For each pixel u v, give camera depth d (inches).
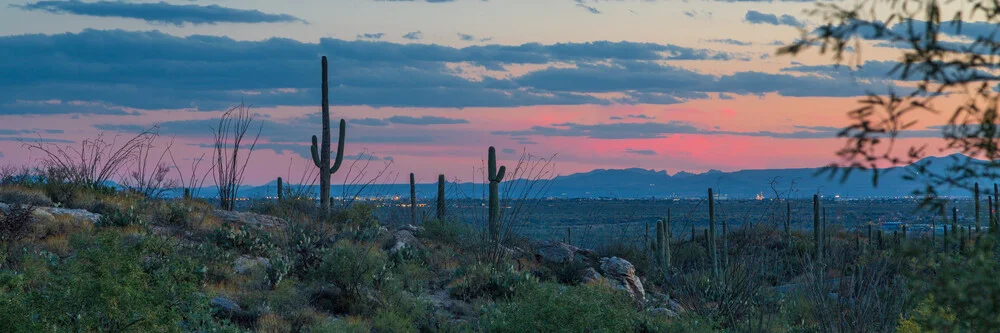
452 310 552.1
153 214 683.4
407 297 544.1
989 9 100.5
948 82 99.0
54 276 320.5
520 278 617.6
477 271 630.5
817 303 430.6
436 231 767.7
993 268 110.1
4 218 549.3
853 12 101.6
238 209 842.8
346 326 452.8
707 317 505.0
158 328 314.3
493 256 705.6
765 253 518.3
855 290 420.2
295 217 729.6
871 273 413.1
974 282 110.8
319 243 674.2
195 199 774.5
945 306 117.9
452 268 668.1
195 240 626.5
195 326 378.3
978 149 99.0
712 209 730.2
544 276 711.1
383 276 555.8
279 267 559.5
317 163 912.3
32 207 584.7
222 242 626.5
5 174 727.1
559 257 767.1
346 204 811.4
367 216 784.9
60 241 541.6
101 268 309.0
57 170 740.7
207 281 523.5
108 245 320.5
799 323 472.1
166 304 331.6
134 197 741.9
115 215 628.4
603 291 444.8
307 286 540.7
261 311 470.0
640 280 751.1
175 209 687.1
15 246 510.6
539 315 405.1
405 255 678.5
